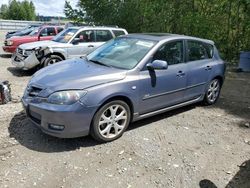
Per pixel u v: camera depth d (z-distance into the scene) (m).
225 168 4.25
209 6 15.82
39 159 4.16
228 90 8.80
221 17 15.48
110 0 17.12
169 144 4.82
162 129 5.37
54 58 9.99
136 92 4.90
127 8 16.81
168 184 3.80
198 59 6.36
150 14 16.23
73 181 3.72
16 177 3.74
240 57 12.21
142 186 3.72
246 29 14.98
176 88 5.69
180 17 15.83
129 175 3.92
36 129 5.04
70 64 5.31
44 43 10.25
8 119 5.41
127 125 4.95
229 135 5.35
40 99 4.36
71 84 4.36
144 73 5.04
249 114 6.54
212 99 6.98
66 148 4.48
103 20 17.50
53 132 4.32
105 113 4.61
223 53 15.35
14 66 11.08
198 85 6.30
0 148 4.39
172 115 6.13
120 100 4.74
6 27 35.41
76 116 4.26
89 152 4.40
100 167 4.05
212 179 3.97
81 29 10.54
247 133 5.48
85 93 4.31
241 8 14.98
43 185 3.62
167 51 5.56
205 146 4.86
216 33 15.41
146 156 4.40
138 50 5.34
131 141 4.81
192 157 4.47
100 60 5.42
